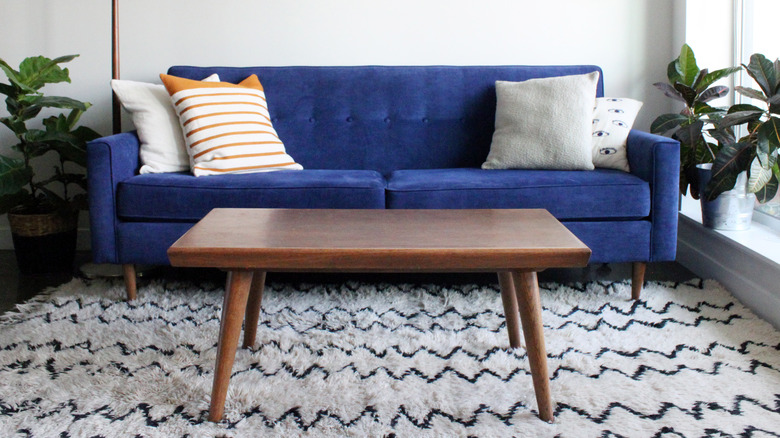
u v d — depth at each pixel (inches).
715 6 111.7
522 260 54.3
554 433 55.1
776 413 58.1
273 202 87.5
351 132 110.1
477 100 110.9
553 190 87.4
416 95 110.8
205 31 119.0
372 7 118.9
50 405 60.1
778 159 88.7
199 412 58.9
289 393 62.3
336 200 87.7
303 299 89.9
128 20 117.8
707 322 80.1
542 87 102.3
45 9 116.5
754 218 103.8
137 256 88.2
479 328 78.5
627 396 61.4
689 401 60.3
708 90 101.2
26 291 95.7
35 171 120.9
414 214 69.0
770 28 101.8
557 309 85.0
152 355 71.1
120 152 89.3
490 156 103.4
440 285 95.9
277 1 118.5
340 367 68.1
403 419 57.4
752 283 86.9
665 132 110.2
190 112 97.0
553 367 67.7
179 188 87.3
